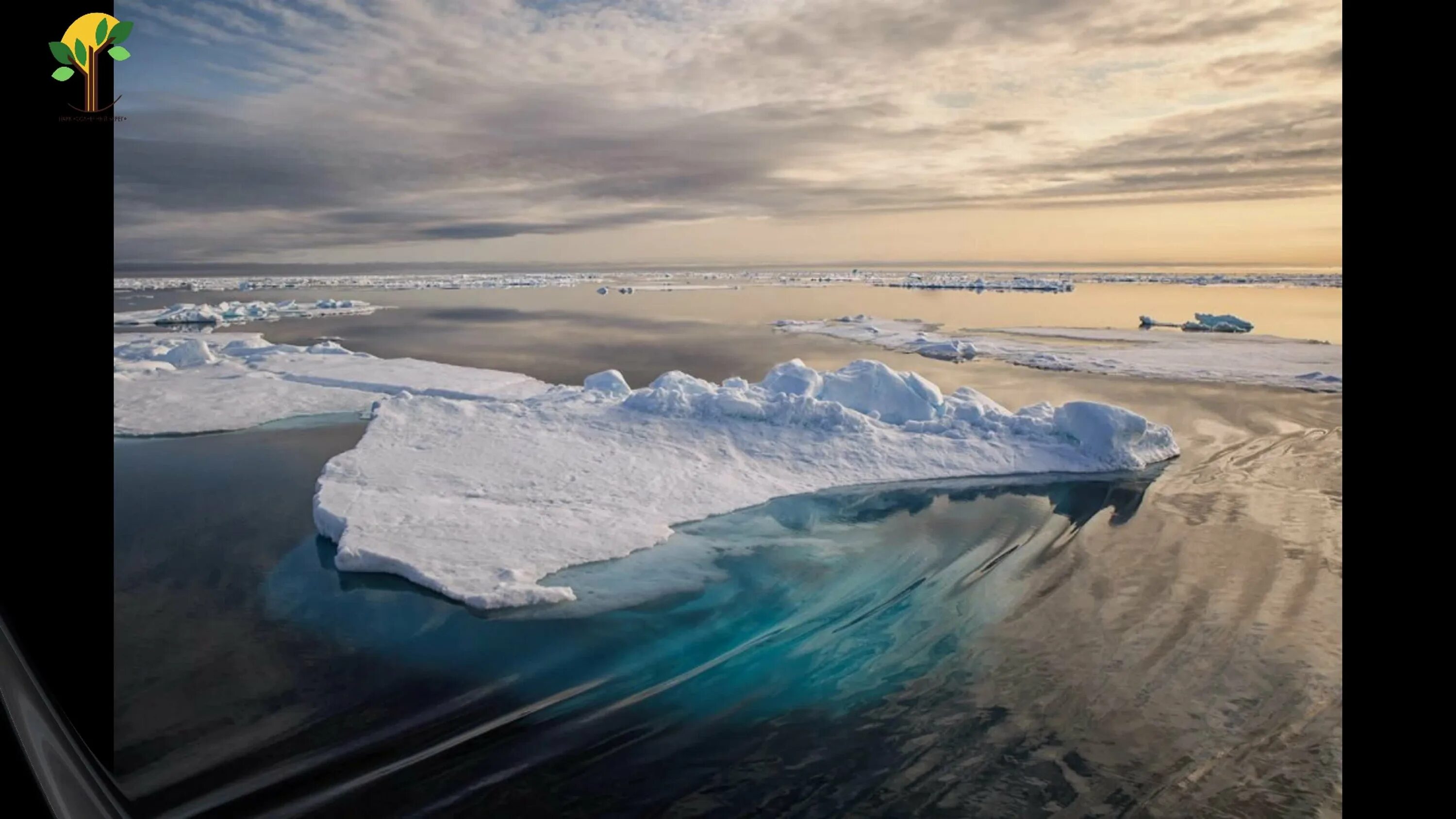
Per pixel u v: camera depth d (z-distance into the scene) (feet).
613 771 13.80
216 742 14.37
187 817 12.33
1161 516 27.02
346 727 14.98
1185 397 48.62
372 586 21.02
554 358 66.33
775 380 38.65
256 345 64.18
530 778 13.55
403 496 26.16
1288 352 69.56
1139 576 22.06
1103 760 14.10
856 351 72.90
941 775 13.74
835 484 29.99
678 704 15.85
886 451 32.78
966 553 23.73
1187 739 14.65
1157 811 12.76
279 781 13.30
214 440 36.52
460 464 29.43
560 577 21.58
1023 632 18.86
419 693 16.11
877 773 13.78
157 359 56.65
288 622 19.01
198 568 22.02
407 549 22.33
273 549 23.47
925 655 17.80
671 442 32.65
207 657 17.35
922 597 20.79
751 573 22.22
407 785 13.32
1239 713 15.44
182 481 30.07
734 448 32.50
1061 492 29.73
